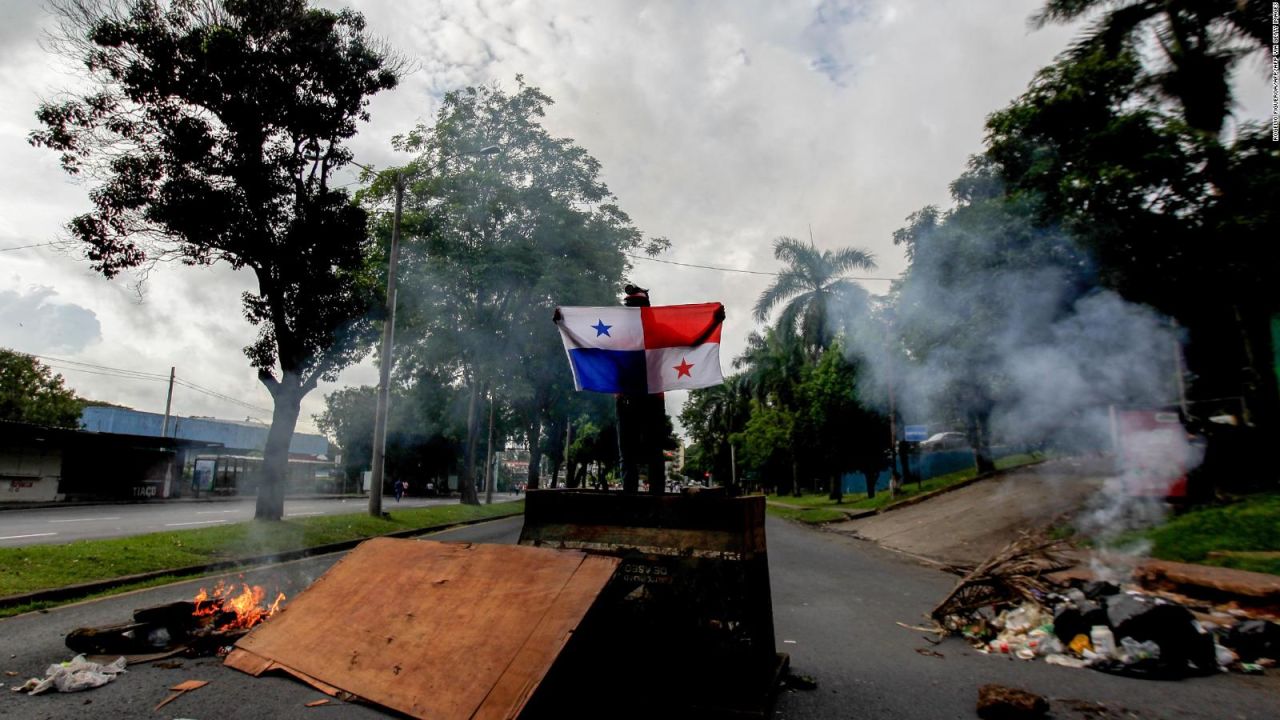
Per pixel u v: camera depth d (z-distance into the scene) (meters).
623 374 4.55
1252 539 8.84
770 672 4.24
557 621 3.42
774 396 42.06
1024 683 4.63
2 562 8.04
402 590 4.06
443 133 24.56
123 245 13.46
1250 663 5.09
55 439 28.17
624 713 3.64
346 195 15.31
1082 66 14.96
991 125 16.89
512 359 28.31
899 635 6.14
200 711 3.53
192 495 37.69
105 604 6.88
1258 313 12.74
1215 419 13.82
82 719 3.44
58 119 12.51
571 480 52.34
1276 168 12.66
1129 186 13.69
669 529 3.99
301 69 14.14
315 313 14.95
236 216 13.62
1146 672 4.78
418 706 3.34
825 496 45.34
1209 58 13.59
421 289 23.86
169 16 13.16
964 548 12.98
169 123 13.20
